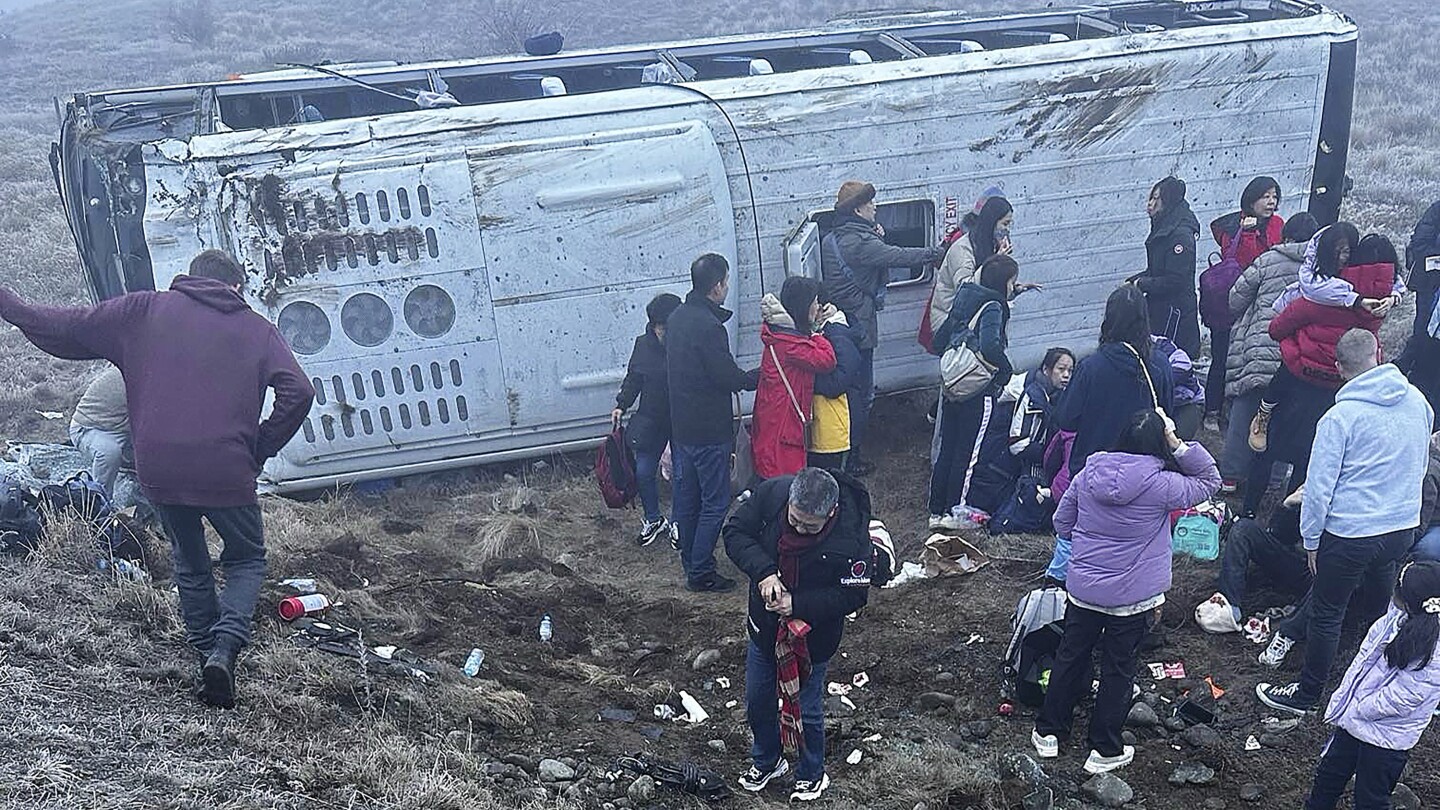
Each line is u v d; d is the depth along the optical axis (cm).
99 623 519
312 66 970
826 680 606
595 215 803
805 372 689
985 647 620
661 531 797
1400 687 432
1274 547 620
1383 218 1571
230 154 755
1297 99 903
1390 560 514
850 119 837
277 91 886
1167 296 792
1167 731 545
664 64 923
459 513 820
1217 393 845
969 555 703
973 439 751
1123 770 519
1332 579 515
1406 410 504
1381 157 1903
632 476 787
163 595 555
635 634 669
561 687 589
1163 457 492
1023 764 520
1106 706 511
